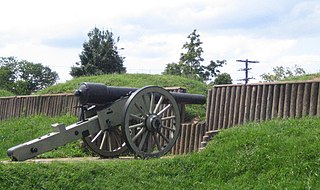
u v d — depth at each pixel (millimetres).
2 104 21828
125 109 10305
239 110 11906
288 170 7820
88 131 10461
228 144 9250
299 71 25531
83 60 42094
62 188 7957
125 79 21250
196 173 8586
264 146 8727
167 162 8922
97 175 8398
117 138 11484
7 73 61250
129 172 8539
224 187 7957
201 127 12484
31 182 7918
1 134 17766
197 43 39094
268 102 11289
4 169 8008
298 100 10742
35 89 65688
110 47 41906
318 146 8156
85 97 10430
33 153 9625
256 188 7676
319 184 7297
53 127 10117
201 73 39219
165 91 11008
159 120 10750
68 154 13453
